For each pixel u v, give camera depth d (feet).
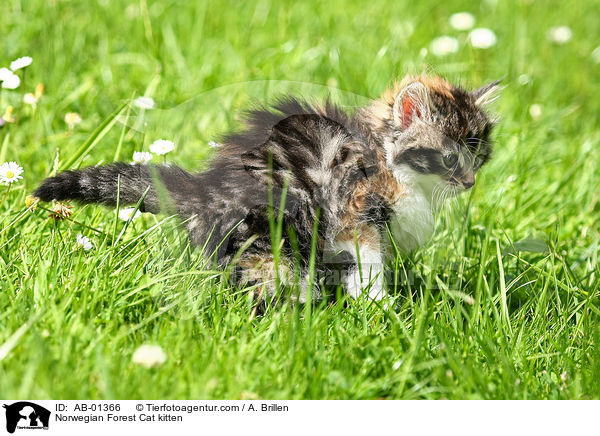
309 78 25.81
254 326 13.82
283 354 12.46
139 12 30.22
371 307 14.67
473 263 17.46
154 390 11.41
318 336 13.08
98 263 14.38
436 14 36.19
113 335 12.55
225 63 27.71
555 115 26.63
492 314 15.20
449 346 12.87
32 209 15.75
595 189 21.89
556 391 12.61
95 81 25.08
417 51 29.73
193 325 13.02
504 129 24.18
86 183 15.38
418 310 14.20
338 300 14.65
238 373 11.84
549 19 36.78
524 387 12.55
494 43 29.78
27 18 28.09
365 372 12.35
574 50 33.99
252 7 33.86
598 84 31.17
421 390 12.20
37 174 19.02
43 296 12.87
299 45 28.91
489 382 12.55
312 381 11.95
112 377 11.43
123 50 27.78
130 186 15.52
